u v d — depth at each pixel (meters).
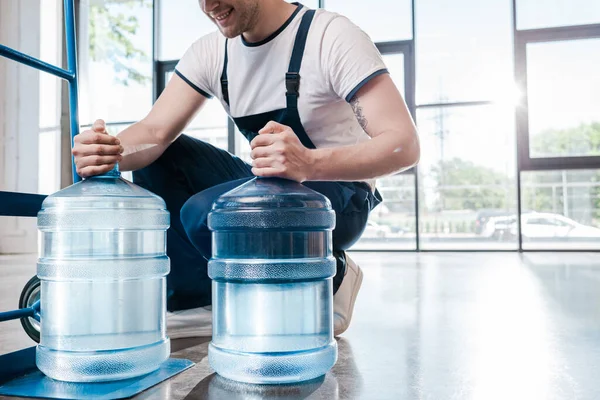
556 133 5.24
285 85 1.15
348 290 1.29
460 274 2.91
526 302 1.82
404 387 0.83
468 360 1.01
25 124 5.54
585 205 5.20
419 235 5.46
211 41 1.28
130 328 0.92
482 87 5.41
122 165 1.15
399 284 2.46
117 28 6.05
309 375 0.85
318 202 0.90
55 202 0.92
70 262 0.89
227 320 0.87
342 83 1.08
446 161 5.50
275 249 0.87
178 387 0.83
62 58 5.64
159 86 6.04
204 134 5.81
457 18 5.42
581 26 5.17
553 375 0.90
